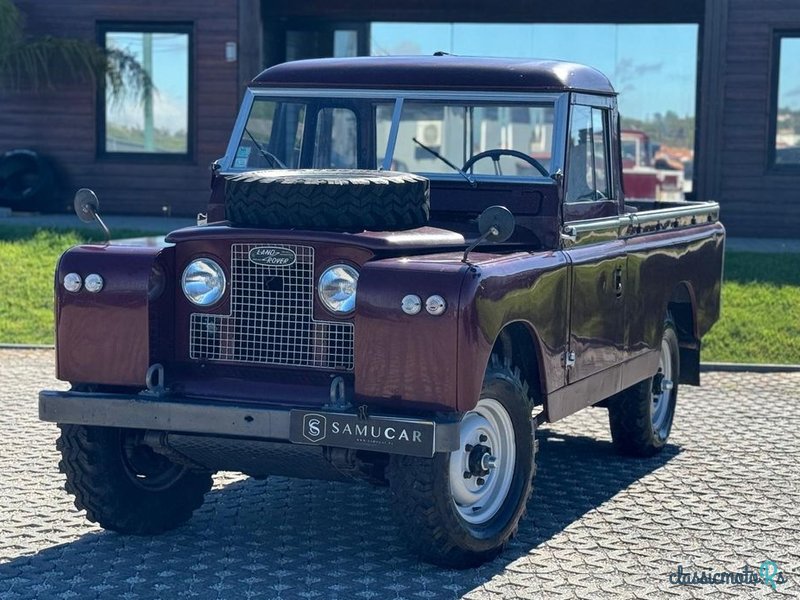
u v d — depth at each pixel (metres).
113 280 5.89
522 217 6.63
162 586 5.64
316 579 5.75
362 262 5.72
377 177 6.12
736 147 19.55
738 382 10.87
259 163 7.17
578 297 6.59
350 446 5.45
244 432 5.62
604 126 7.38
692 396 10.26
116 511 6.23
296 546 6.27
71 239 16.30
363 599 5.48
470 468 5.83
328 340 5.75
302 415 5.52
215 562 6.00
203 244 5.92
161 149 20.91
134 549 6.19
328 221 5.87
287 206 5.88
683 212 8.34
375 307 5.48
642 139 21.23
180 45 20.73
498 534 5.96
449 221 6.75
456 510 5.73
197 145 20.70
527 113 6.85
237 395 5.86
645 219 7.63
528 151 6.82
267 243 5.80
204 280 5.92
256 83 7.27
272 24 21.41
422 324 5.42
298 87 7.18
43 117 20.91
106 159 20.89
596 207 7.20
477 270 5.52
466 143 6.89
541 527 6.65
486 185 6.73
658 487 7.50
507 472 6.09
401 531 5.77
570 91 6.87
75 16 20.83
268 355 5.86
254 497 7.21
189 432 5.88
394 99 7.03
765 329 12.57
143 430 6.16
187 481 6.55
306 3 20.95
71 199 20.95
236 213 6.00
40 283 14.02
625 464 8.09
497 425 6.02
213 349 5.95
